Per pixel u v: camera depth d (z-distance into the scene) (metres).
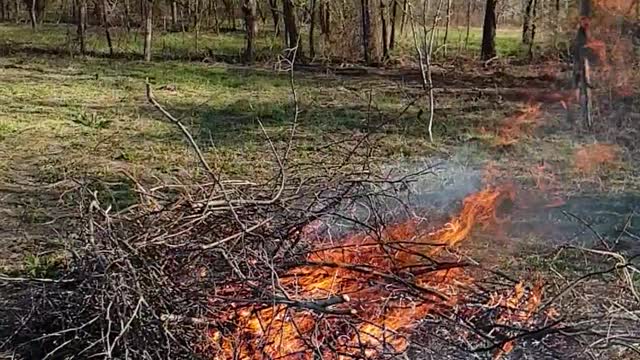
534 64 25.58
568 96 17.25
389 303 4.19
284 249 4.48
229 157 10.49
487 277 5.30
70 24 34.50
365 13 25.81
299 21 27.09
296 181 5.99
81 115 13.74
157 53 27.80
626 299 4.72
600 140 11.73
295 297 4.04
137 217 4.45
